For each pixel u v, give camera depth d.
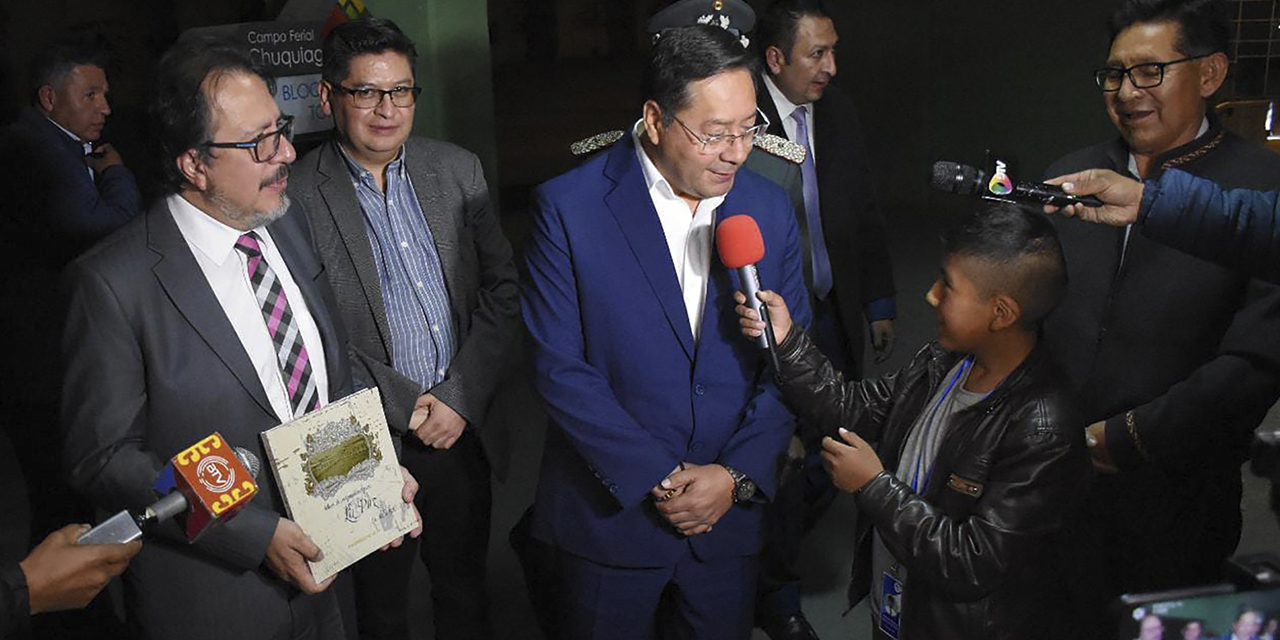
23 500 4.18
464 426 2.74
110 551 1.67
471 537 2.92
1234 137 2.23
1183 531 2.29
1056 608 1.99
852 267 3.44
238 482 1.75
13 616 1.58
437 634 2.98
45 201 3.23
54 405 3.08
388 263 2.68
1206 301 2.17
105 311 1.92
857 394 2.28
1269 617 1.18
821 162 3.38
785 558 3.05
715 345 2.32
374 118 2.55
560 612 2.52
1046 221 1.90
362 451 2.10
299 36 3.62
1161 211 1.97
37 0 5.89
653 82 2.12
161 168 1.95
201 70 1.88
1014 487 1.89
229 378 1.99
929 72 8.09
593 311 2.29
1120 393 2.29
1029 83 7.47
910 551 1.95
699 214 2.31
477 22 4.65
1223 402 2.11
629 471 2.24
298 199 2.59
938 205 8.29
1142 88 2.17
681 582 2.40
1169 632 1.16
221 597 2.05
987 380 1.97
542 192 2.35
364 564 2.81
